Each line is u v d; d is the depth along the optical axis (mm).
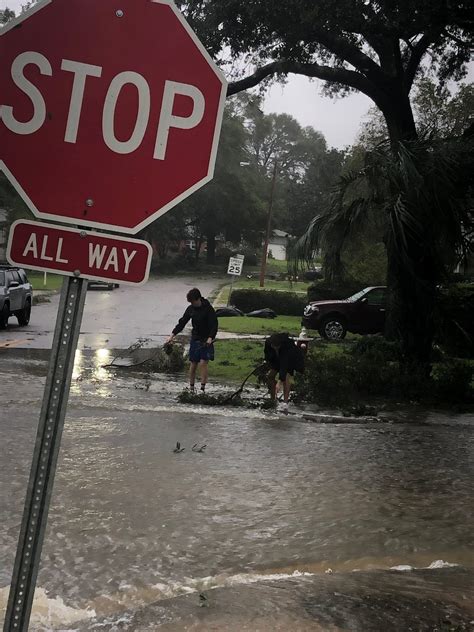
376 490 7590
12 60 2328
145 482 7445
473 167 14086
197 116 2371
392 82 16969
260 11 15195
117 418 10875
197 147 2379
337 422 11945
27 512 2170
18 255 2307
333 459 8945
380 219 14352
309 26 15227
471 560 5617
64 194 2342
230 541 5867
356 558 5594
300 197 82250
